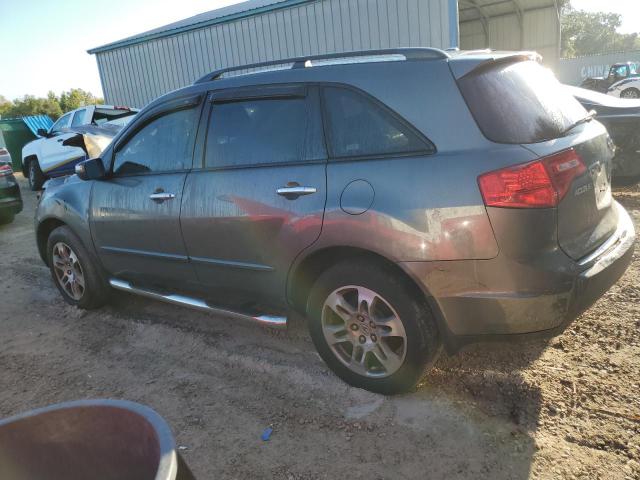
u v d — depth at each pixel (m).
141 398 3.19
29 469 1.29
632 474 2.28
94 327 4.30
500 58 2.76
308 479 2.41
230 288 3.44
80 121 12.00
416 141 2.63
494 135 2.50
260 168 3.13
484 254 2.45
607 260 2.63
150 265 3.88
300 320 4.07
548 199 2.42
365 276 2.78
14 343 4.14
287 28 12.44
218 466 2.54
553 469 2.33
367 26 11.36
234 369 3.43
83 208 4.26
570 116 2.91
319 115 2.95
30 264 6.32
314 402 2.97
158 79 15.43
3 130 18.83
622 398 2.76
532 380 2.97
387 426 2.71
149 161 3.80
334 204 2.79
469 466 2.39
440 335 2.76
